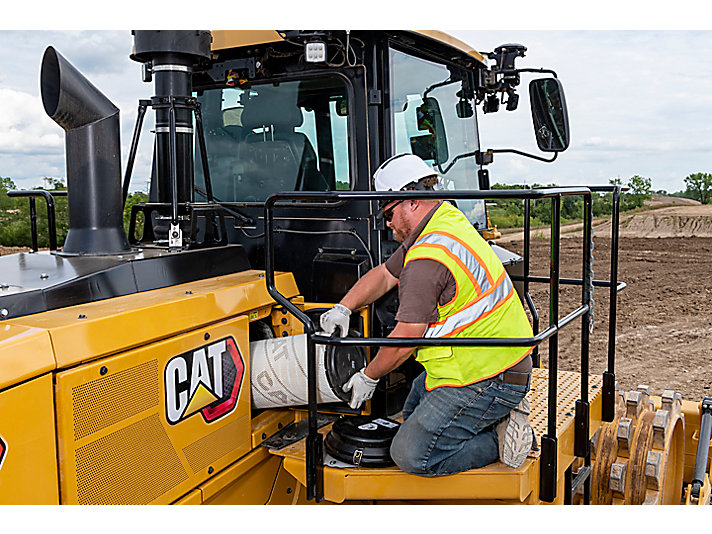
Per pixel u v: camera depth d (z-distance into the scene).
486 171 3.75
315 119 2.86
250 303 2.45
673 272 12.34
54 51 2.26
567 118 3.26
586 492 3.02
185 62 2.71
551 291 2.25
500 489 2.34
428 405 2.31
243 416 2.44
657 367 8.59
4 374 1.54
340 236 2.80
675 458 3.53
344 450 2.40
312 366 2.19
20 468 1.59
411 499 2.38
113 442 1.86
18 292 1.86
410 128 2.93
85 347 1.76
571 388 3.24
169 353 2.06
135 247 2.67
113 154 2.46
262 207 2.93
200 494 2.21
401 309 2.26
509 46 3.66
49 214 3.10
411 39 2.89
